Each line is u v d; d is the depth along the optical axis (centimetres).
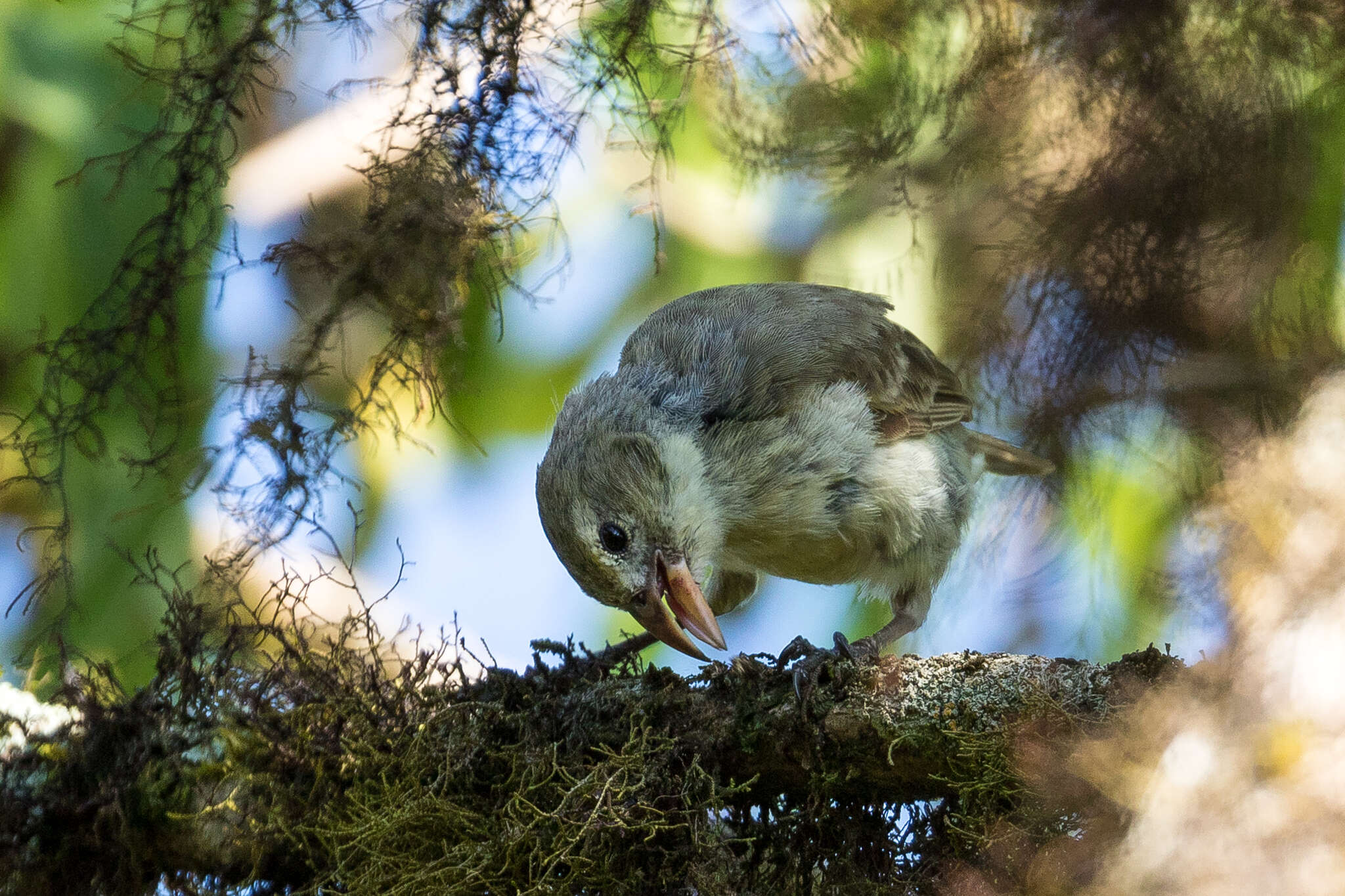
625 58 743
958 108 842
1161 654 609
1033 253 842
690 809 649
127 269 722
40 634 771
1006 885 587
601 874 640
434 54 738
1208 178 791
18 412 907
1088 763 511
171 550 921
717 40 787
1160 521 894
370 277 733
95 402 745
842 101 866
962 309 930
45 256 905
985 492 997
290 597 771
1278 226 795
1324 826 404
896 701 638
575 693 708
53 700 704
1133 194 800
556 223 789
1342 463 464
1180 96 787
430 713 702
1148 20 780
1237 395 800
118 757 680
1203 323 819
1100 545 925
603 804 649
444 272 737
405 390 766
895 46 843
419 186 730
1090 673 611
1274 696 428
